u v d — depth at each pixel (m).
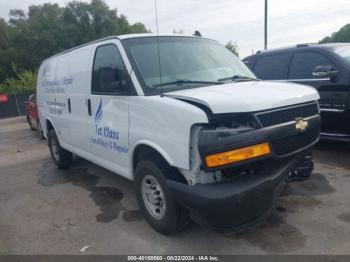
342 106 5.62
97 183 5.69
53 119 6.34
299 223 3.77
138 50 4.01
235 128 2.97
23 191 5.66
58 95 5.94
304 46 6.58
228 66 4.35
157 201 3.67
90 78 4.68
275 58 7.02
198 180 3.09
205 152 2.90
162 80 3.79
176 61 4.05
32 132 13.20
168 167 3.45
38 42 45.78
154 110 3.43
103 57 4.41
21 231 4.18
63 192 5.41
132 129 3.81
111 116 4.21
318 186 4.72
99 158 4.80
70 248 3.68
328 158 5.88
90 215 4.46
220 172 3.09
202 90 3.44
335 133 5.87
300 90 3.53
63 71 5.67
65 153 6.44
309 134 3.48
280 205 4.21
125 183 5.57
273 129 3.04
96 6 45.22
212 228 3.09
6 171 7.16
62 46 45.78
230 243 3.48
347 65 5.67
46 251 3.66
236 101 2.98
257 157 2.97
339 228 3.62
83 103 4.93
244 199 2.92
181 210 3.45
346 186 4.67
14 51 46.19
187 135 3.06
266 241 3.47
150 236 3.75
